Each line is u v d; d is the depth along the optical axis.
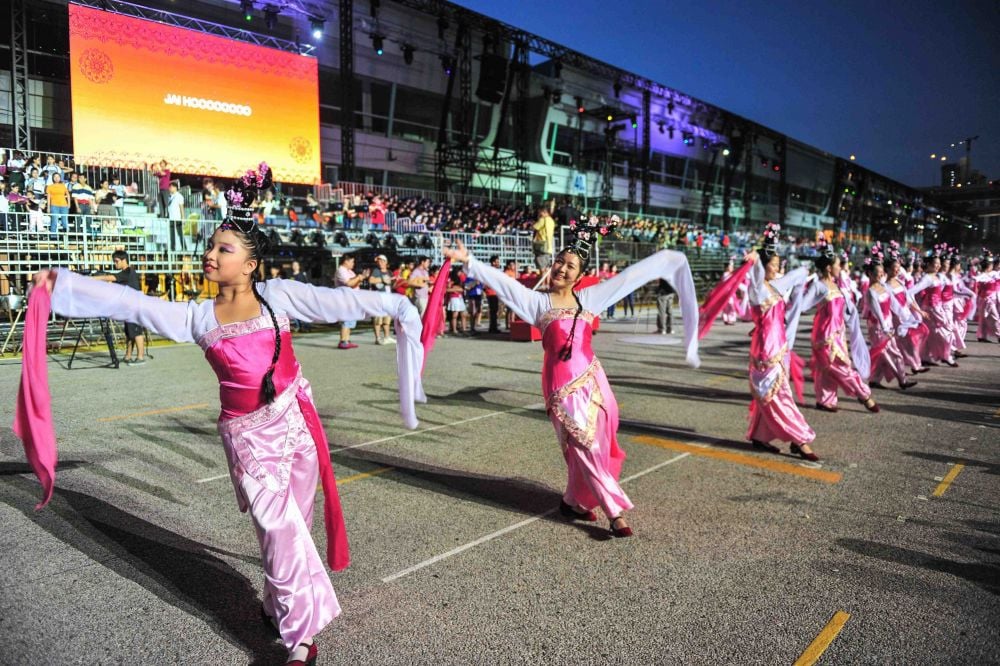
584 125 36.41
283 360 2.89
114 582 3.45
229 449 2.85
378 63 27.39
